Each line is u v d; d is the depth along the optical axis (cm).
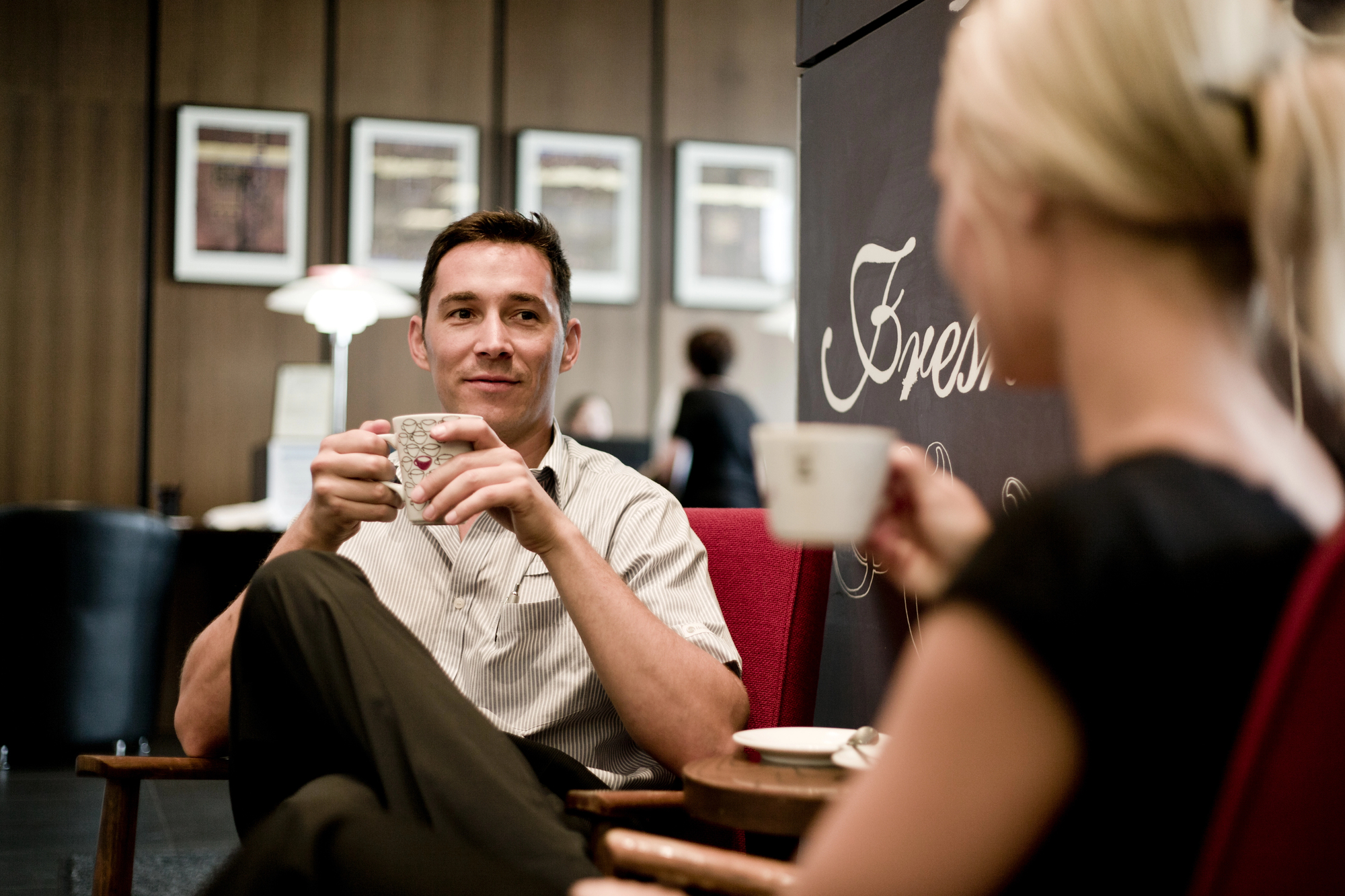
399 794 113
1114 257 56
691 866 91
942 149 64
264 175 646
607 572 146
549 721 160
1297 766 49
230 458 640
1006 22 59
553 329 183
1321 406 114
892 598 199
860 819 53
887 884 51
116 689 407
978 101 59
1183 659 50
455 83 673
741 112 710
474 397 179
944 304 188
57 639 397
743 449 517
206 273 638
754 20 712
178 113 635
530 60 682
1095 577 50
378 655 119
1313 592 48
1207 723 50
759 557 179
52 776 394
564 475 177
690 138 702
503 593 166
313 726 124
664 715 143
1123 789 50
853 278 216
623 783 158
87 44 624
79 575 398
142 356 630
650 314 698
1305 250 55
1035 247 59
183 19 638
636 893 73
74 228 622
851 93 217
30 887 265
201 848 306
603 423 605
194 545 457
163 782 391
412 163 664
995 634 50
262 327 646
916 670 53
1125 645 49
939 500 81
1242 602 50
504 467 137
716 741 145
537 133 679
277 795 126
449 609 168
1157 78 54
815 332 230
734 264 706
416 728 115
